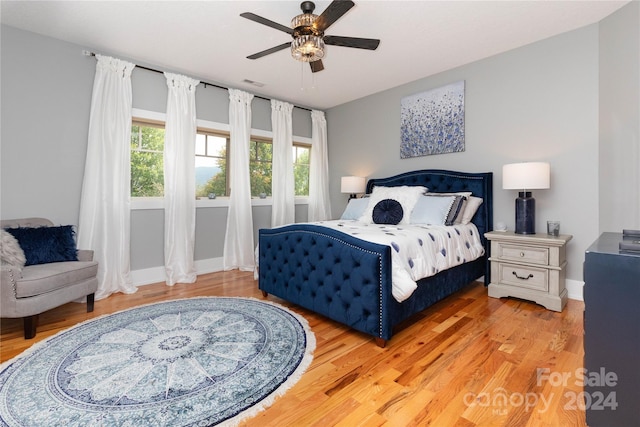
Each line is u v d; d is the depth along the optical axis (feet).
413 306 7.73
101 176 10.53
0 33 9.09
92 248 10.32
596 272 4.13
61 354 6.42
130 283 11.12
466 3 8.21
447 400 4.99
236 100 14.06
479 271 11.09
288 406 4.87
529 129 10.61
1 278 6.93
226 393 5.16
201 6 8.29
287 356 6.37
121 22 9.05
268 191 16.12
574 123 9.69
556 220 10.11
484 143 11.71
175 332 7.47
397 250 7.35
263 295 10.30
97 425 4.42
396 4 8.19
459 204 10.80
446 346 6.81
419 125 13.60
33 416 4.58
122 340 7.05
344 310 7.36
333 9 6.56
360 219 12.39
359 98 16.12
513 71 10.91
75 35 9.77
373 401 4.99
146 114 11.73
